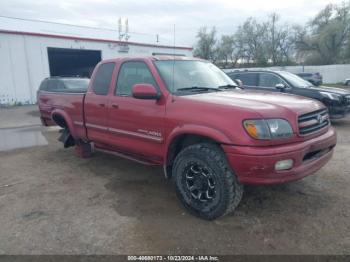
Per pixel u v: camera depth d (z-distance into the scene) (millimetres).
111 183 4676
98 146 5223
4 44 17625
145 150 4133
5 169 5559
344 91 8969
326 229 3154
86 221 3482
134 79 4309
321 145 3404
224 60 54906
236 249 2869
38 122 11773
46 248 2971
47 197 4199
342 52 46562
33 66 18969
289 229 3174
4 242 3098
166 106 3721
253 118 2992
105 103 4645
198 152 3357
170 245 2965
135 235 3156
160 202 3941
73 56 24922
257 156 2928
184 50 26641
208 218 3387
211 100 3418
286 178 3023
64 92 5789
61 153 6629
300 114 3236
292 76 9430
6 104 18062
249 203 3771
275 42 53062
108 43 22297
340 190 4102
